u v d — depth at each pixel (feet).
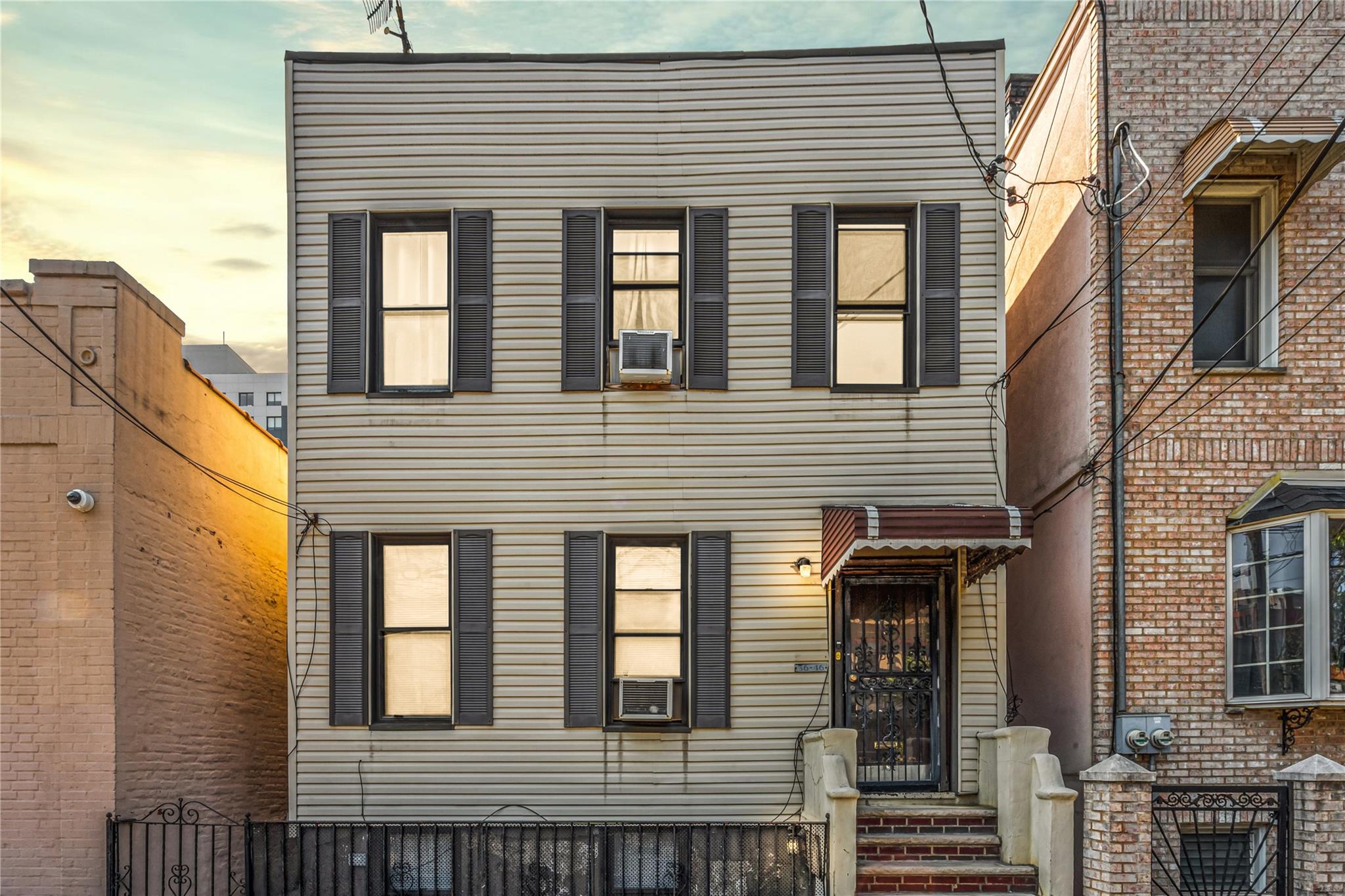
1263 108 31.60
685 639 32.60
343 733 31.99
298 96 33.37
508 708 32.04
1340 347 31.22
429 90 33.37
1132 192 30.55
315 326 33.14
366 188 33.24
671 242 33.63
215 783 35.17
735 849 31.12
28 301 29.17
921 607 33.24
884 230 33.58
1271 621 29.68
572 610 32.19
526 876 31.09
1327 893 24.48
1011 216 41.27
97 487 28.86
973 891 28.22
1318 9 31.76
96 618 28.55
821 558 31.96
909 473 32.45
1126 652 30.78
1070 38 34.42
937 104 33.06
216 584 36.22
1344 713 29.89
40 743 28.27
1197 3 31.89
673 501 32.50
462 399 32.81
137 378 30.53
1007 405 40.47
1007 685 33.88
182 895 28.09
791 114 33.19
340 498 32.65
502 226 33.12
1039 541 36.27
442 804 31.73
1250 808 25.79
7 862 28.04
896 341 33.40
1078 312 33.17
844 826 27.45
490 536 32.42
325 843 31.68
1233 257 32.42
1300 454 31.07
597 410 32.73
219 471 36.94
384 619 32.83
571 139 33.19
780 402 32.68
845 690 32.83
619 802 31.71
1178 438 31.27
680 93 33.27
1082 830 31.76
